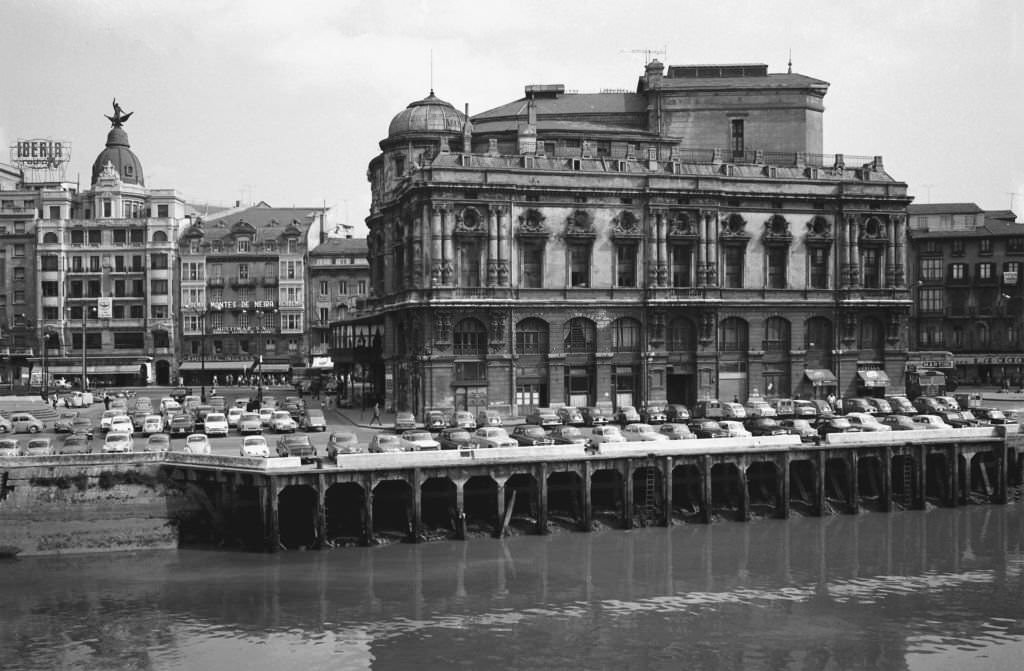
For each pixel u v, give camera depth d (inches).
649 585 2304.4
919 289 5713.6
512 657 1895.9
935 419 3302.2
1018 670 1855.3
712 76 4899.1
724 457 2864.2
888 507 3031.5
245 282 6555.1
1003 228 5753.0
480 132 4552.2
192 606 2146.9
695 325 4111.7
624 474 2760.8
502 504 2657.5
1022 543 2694.4
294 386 6230.3
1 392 5634.8
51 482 2566.4
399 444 2832.2
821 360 4276.6
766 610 2156.7
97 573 2368.4
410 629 2025.1
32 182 7352.4
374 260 4773.6
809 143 4766.2
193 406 4163.4
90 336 6501.0
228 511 2551.7
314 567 2395.4
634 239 4047.7
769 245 4192.9
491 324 3890.3
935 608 2176.4
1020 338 5620.1
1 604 2164.1
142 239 6540.4
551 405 3966.5
